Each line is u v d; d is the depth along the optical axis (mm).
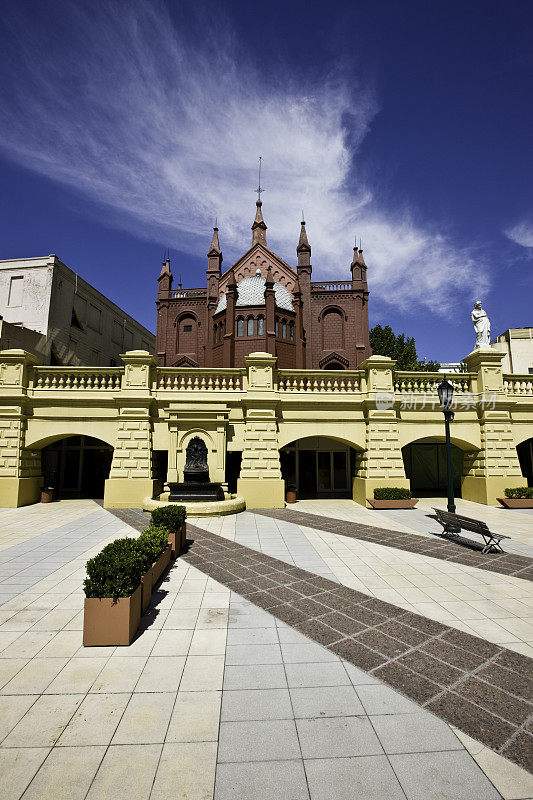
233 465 20938
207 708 4090
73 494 20984
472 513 15305
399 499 16109
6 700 4191
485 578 8016
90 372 17266
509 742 3633
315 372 17984
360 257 34375
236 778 3238
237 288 32156
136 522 13203
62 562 8844
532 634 5734
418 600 6930
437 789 3145
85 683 4496
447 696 4316
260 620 6137
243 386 17844
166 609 6508
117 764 3361
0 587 7367
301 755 3482
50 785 3150
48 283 24703
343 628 5891
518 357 37062
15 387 16594
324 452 22516
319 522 13461
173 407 16469
